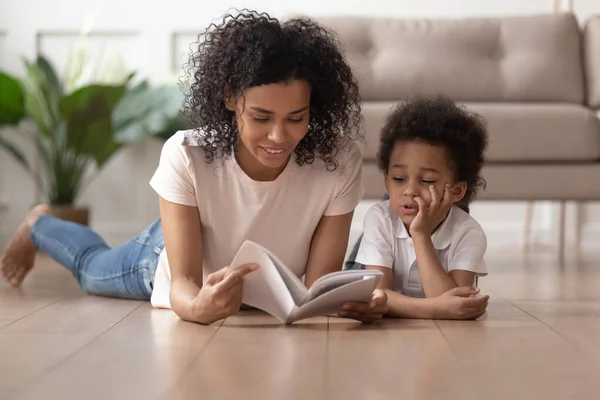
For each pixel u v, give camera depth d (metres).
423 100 2.22
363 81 4.18
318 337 1.78
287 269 1.86
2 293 2.65
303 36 1.84
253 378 1.38
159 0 5.10
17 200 5.13
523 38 4.31
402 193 2.13
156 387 1.32
